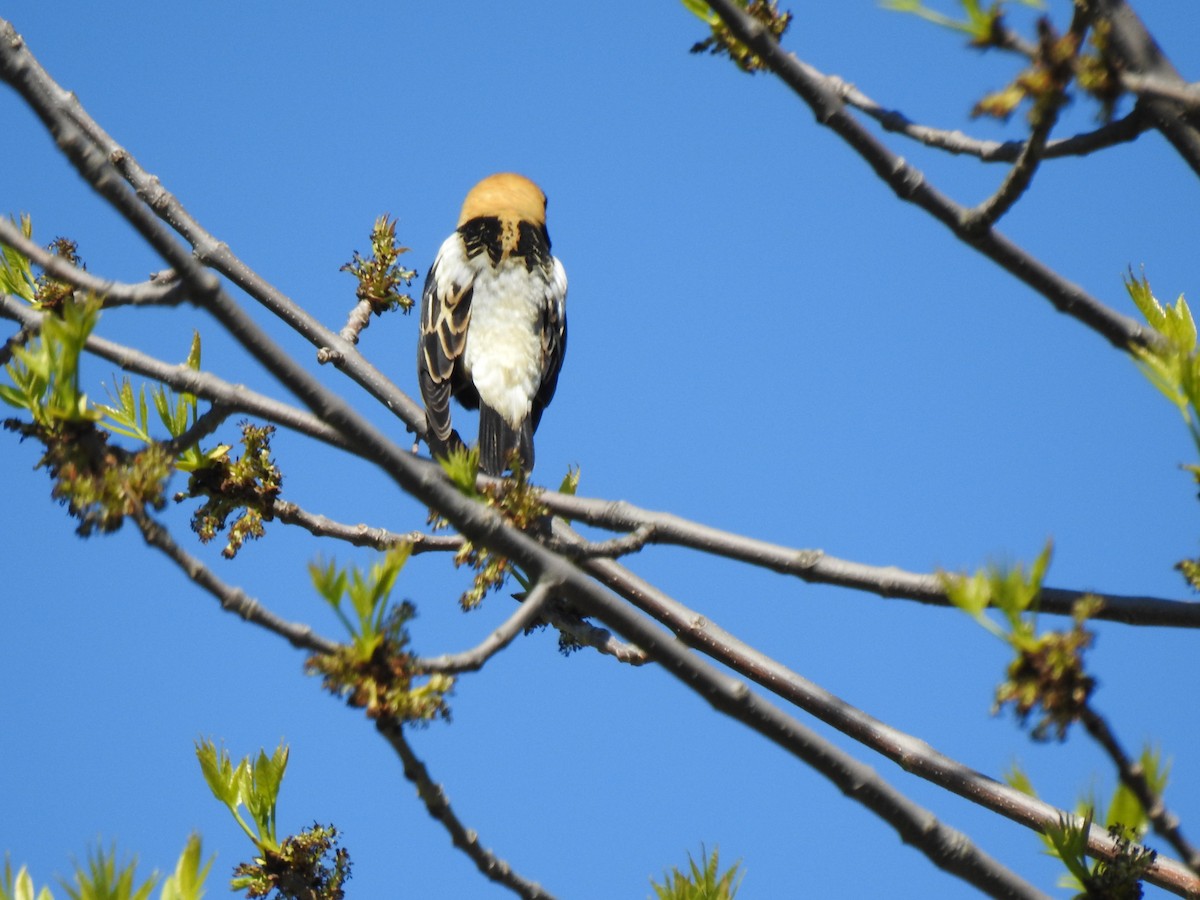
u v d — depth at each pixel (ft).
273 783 23.49
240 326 20.75
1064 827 19.45
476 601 25.58
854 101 25.34
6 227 21.09
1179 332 22.98
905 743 25.23
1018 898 19.71
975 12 20.26
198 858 16.85
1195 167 21.79
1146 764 17.83
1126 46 21.94
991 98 20.20
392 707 18.07
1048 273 22.99
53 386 20.59
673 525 26.50
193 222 37.14
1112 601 24.13
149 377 25.88
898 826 19.74
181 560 18.63
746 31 22.47
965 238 22.93
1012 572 17.43
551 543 26.61
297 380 20.52
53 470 20.30
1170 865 21.25
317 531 30.45
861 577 24.98
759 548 25.81
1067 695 17.10
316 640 18.67
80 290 21.34
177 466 29.91
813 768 20.13
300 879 22.94
